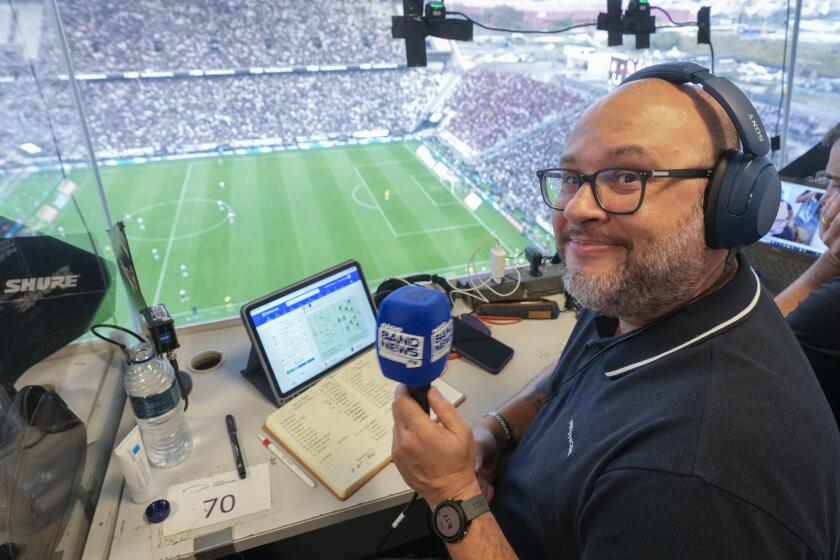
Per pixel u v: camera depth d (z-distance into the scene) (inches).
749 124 29.0
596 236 32.7
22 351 48.6
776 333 30.1
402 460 34.1
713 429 25.3
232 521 43.4
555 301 81.6
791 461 24.2
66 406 49.1
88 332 59.7
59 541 39.8
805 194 89.9
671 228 30.5
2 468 38.6
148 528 42.8
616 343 35.7
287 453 50.6
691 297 32.7
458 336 69.9
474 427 52.7
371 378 59.5
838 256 61.1
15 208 54.7
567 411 38.1
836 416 50.5
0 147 55.2
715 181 29.5
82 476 46.3
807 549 23.0
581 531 29.8
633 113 30.4
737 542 23.0
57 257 55.5
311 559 75.1
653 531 24.7
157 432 49.2
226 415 56.3
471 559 32.7
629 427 29.2
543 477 35.5
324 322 61.9
